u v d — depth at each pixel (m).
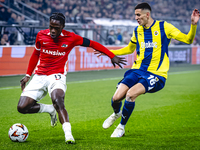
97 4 26.41
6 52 14.69
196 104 8.18
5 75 14.74
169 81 13.62
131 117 6.55
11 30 16.83
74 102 8.38
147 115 6.76
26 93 4.69
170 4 30.97
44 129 5.43
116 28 22.12
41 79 4.71
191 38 4.74
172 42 25.30
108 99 8.91
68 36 4.61
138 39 5.16
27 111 4.77
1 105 7.81
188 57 24.62
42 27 16.30
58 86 4.54
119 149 4.03
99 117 6.56
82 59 18.09
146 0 29.75
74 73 16.69
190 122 6.03
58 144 4.26
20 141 4.40
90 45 4.81
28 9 22.48
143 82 4.78
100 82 12.98
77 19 22.95
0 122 5.98
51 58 4.66
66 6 24.33
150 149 4.06
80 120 6.26
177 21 27.09
